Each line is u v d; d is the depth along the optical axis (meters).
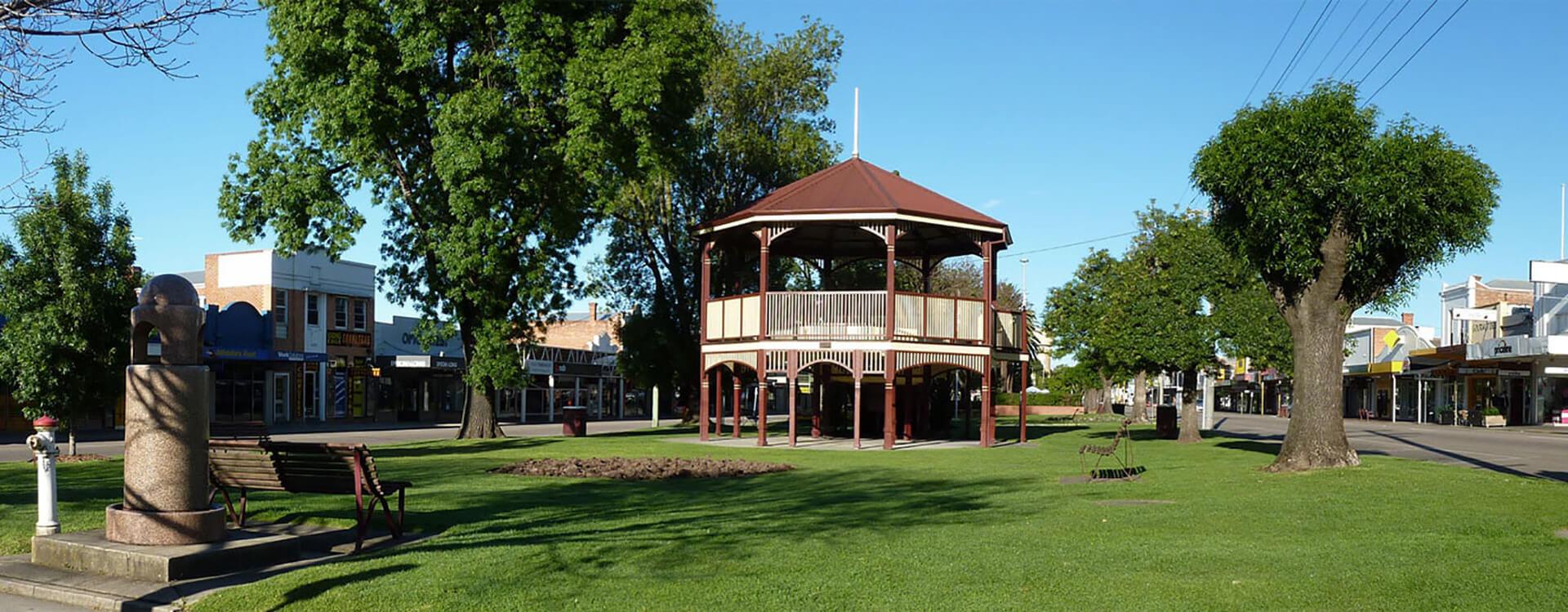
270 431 40.91
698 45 28.95
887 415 27.12
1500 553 9.24
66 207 21.69
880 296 27.55
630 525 11.62
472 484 16.30
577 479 17.39
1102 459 22.42
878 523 11.86
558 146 27.02
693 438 32.62
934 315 28.14
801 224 27.95
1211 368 29.86
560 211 28.75
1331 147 16.91
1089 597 7.74
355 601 7.71
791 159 41.81
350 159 27.03
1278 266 18.02
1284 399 74.50
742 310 29.08
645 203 41.09
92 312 21.97
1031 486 16.33
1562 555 9.12
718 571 8.78
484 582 8.32
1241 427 46.88
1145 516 12.16
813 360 27.78
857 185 29.17
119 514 9.12
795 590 8.05
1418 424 54.28
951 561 9.24
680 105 29.00
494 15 27.30
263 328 47.28
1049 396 79.00
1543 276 41.56
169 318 9.41
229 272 48.94
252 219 27.80
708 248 30.78
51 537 9.30
